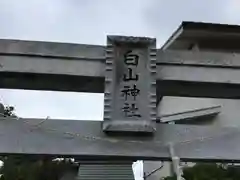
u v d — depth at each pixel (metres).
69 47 2.67
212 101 11.09
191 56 2.78
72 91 2.88
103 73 2.66
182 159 2.62
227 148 2.67
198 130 2.70
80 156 2.54
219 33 7.32
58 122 2.57
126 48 2.67
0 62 2.59
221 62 2.80
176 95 2.97
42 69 2.62
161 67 2.73
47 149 2.49
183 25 7.42
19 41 2.64
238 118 10.38
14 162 7.30
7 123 2.52
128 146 2.56
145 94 2.60
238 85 2.79
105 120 2.53
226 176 9.55
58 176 5.16
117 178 2.70
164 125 2.67
